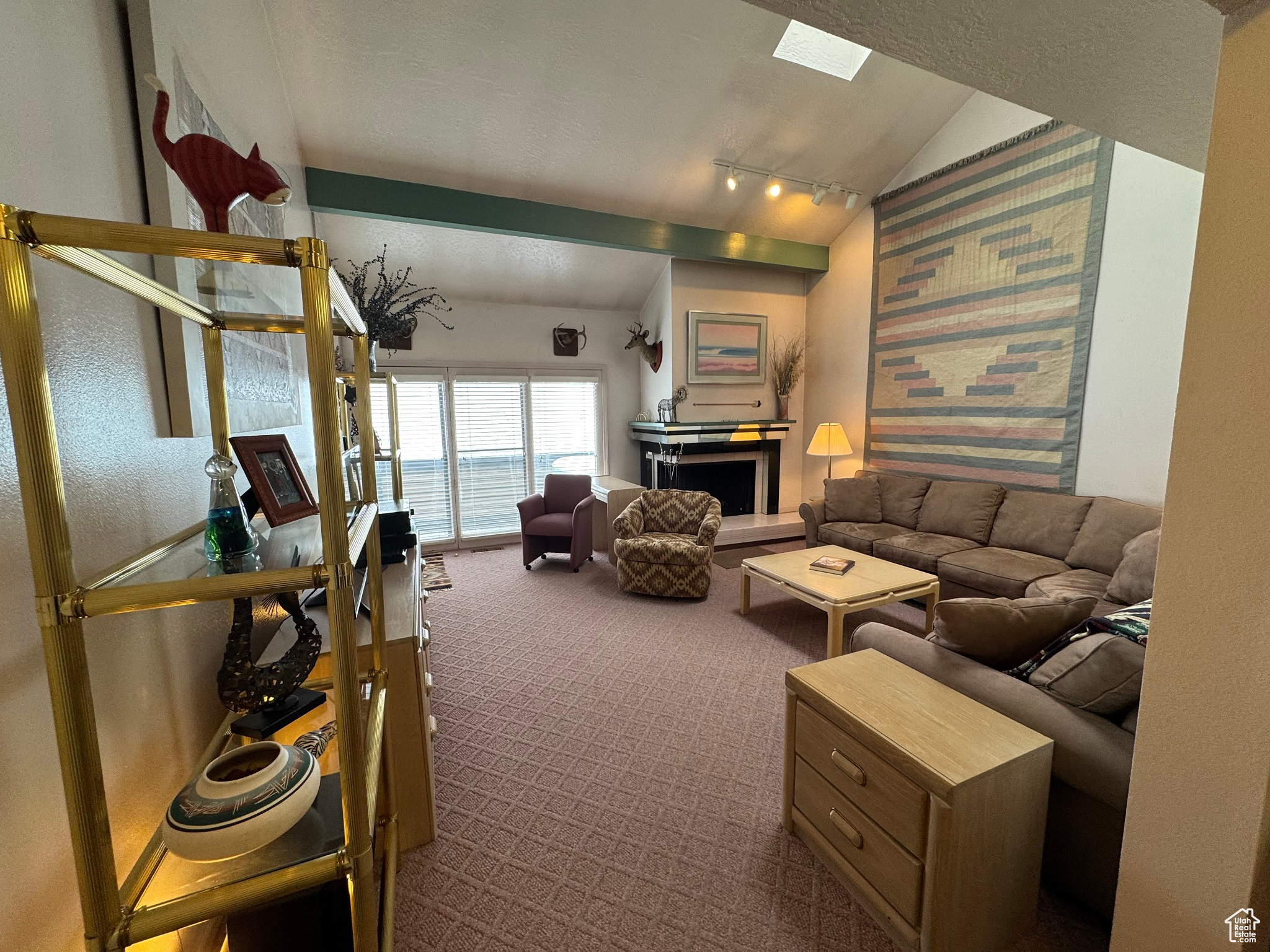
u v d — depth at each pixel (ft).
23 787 2.42
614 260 16.40
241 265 2.68
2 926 2.26
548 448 18.49
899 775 4.25
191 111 4.23
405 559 7.71
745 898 4.91
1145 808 3.17
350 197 11.71
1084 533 10.28
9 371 2.08
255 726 3.76
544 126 11.37
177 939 3.54
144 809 3.27
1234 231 2.60
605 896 4.95
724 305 17.60
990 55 3.45
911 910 4.22
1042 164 11.51
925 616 10.65
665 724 7.68
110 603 2.29
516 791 6.33
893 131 13.35
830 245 17.48
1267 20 2.45
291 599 3.74
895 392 15.44
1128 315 10.32
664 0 9.21
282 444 3.91
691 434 17.02
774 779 6.50
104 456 3.00
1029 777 4.20
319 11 8.55
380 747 3.87
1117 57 3.47
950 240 13.58
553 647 10.23
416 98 10.29
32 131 2.54
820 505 15.10
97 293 2.98
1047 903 4.79
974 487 12.73
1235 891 2.80
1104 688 4.38
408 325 13.04
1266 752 2.64
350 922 3.47
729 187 13.62
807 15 3.10
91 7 3.08
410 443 16.67
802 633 10.87
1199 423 2.80
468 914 4.78
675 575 12.66
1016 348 12.28
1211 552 2.79
